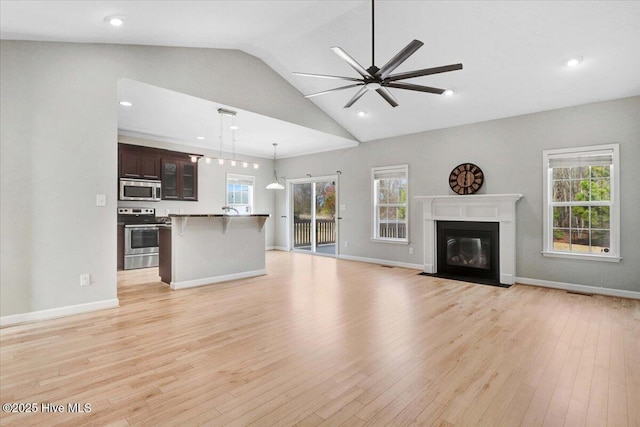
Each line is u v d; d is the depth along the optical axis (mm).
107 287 3623
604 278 4355
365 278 5301
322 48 4562
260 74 5062
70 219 3383
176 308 3662
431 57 4227
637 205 4137
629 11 3148
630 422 1707
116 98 3658
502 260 4973
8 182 3068
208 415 1760
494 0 3350
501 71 4234
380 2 3641
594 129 4410
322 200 8047
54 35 3162
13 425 1672
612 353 2533
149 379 2133
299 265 6551
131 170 6082
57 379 2127
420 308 3691
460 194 5543
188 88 4215
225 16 3377
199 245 4766
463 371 2250
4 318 3057
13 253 3092
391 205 6586
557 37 3580
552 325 3146
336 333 2938
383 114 5844
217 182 7691
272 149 7891
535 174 4859
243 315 3430
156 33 3543
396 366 2322
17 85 3111
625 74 3863
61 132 3326
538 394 1972
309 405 1854
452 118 5477
